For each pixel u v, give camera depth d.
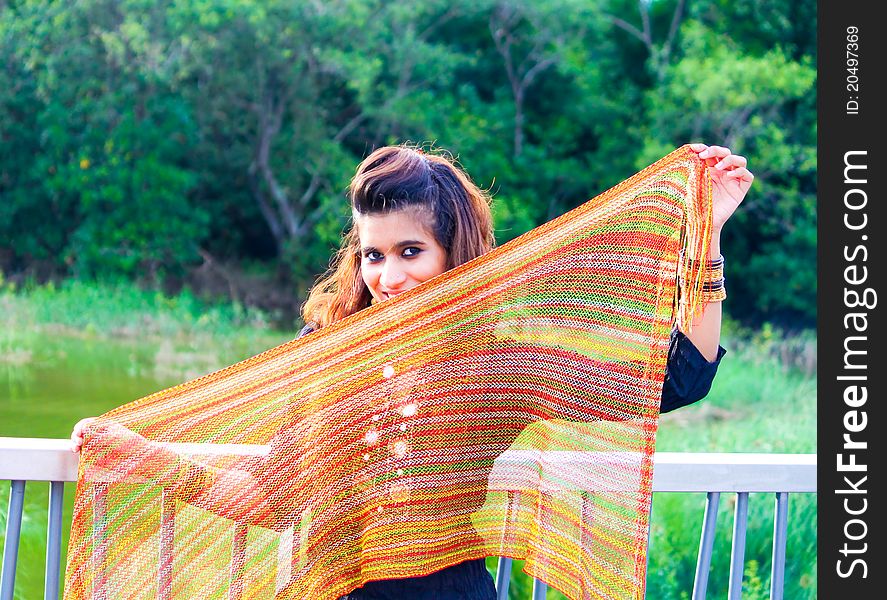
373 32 12.59
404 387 1.49
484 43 14.11
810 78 11.98
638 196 1.49
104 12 12.25
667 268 1.47
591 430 1.48
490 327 1.50
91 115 12.47
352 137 13.54
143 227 12.30
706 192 1.47
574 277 1.49
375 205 1.50
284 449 1.50
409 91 13.00
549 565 1.54
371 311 1.49
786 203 12.38
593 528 1.48
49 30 12.25
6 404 7.29
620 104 13.66
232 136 13.26
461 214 1.55
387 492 1.48
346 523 1.50
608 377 1.47
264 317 12.56
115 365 9.25
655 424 1.43
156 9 12.15
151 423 1.50
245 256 13.96
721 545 4.14
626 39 14.20
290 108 12.93
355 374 1.49
